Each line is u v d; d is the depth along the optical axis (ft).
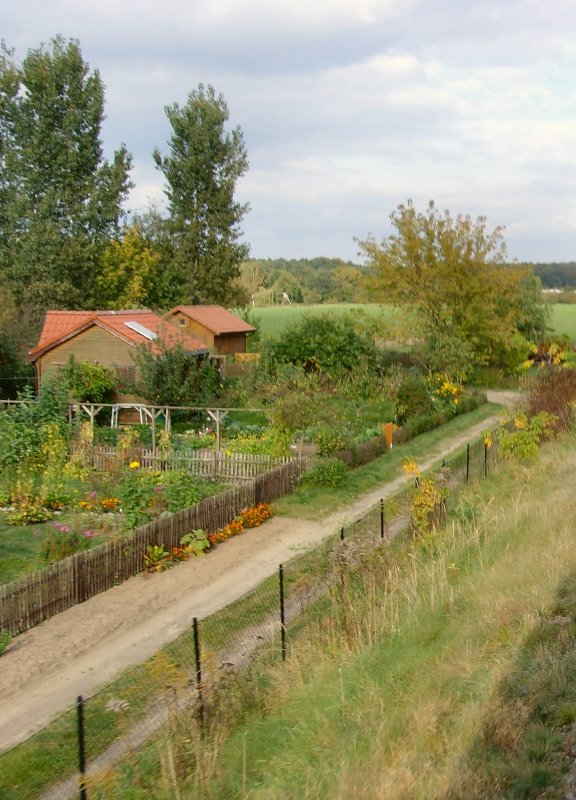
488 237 157.28
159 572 48.60
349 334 130.00
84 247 161.89
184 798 22.26
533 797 17.98
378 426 95.61
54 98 158.10
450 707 22.91
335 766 20.98
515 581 31.91
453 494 56.08
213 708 27.12
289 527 58.90
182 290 201.87
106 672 34.96
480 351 160.66
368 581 36.55
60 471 68.64
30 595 40.16
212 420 99.25
